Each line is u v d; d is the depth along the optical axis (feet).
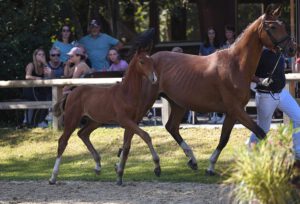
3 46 65.67
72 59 60.18
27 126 62.39
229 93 42.50
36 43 66.90
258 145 26.66
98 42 63.98
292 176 26.71
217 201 36.24
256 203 26.30
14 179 45.73
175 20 81.30
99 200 37.45
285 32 41.47
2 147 57.21
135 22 88.58
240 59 42.37
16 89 66.64
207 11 75.31
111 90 41.98
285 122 54.29
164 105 57.88
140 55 40.37
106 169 48.62
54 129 59.57
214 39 65.87
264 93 42.60
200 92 43.65
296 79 53.72
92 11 77.92
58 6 69.92
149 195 38.50
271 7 41.75
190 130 56.80
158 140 55.06
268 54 42.27
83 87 43.39
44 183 43.65
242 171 25.84
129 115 41.19
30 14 68.64
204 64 43.86
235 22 76.38
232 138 54.39
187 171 46.34
